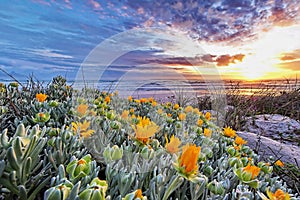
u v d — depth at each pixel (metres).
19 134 0.74
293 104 4.62
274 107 4.90
